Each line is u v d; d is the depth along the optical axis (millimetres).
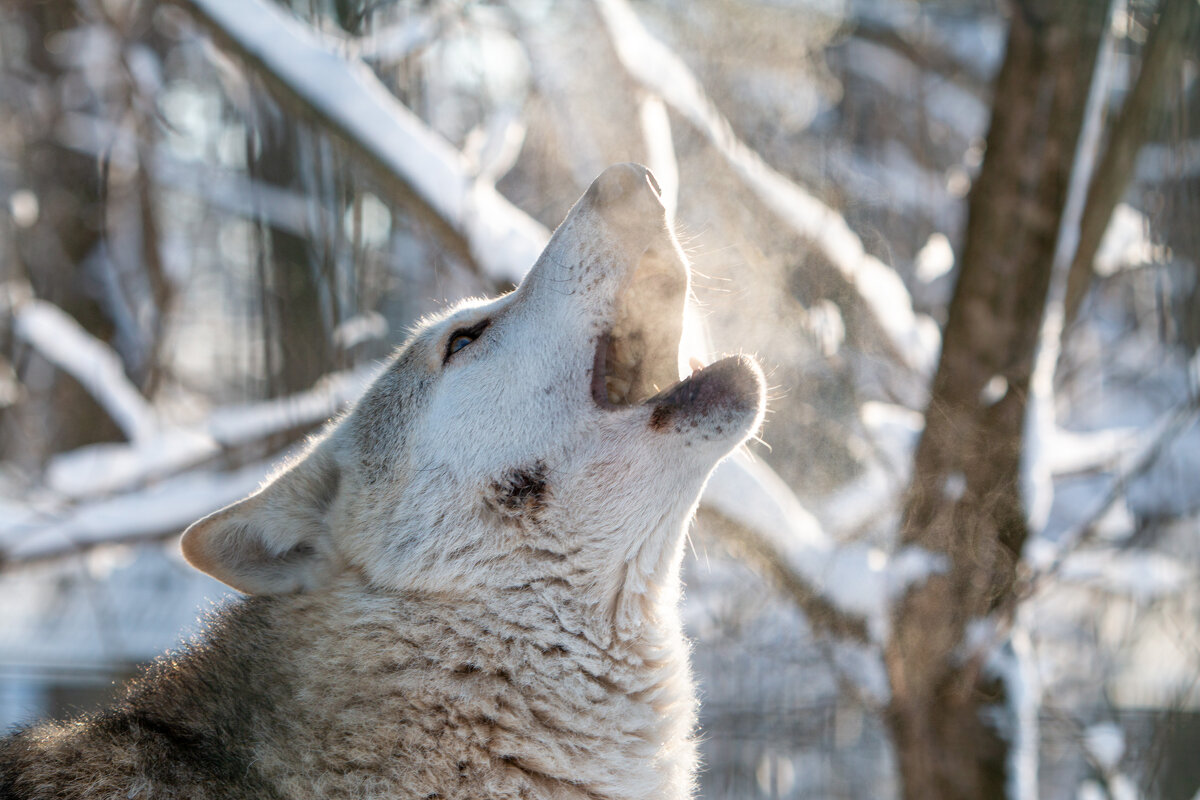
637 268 2637
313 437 3146
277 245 5371
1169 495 4926
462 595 2523
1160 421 4668
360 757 2371
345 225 5023
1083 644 6086
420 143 4422
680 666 2650
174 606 6938
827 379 5051
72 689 6328
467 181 4402
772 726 5039
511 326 2727
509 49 5773
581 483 2549
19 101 11070
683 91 4973
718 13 6660
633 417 2549
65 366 6562
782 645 4965
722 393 2510
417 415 2719
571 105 4969
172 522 5188
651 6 6637
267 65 4383
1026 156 4090
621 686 2553
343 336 4949
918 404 5016
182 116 10539
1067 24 4004
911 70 8797
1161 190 4809
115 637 6562
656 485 2531
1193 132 4875
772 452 5062
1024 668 4465
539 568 2539
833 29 7047
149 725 2512
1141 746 4773
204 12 4430
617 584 2562
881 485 4836
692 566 5281
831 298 4984
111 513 5223
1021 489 4199
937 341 5023
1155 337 5957
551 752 2443
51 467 5637
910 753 4312
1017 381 4184
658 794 2562
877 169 7855
